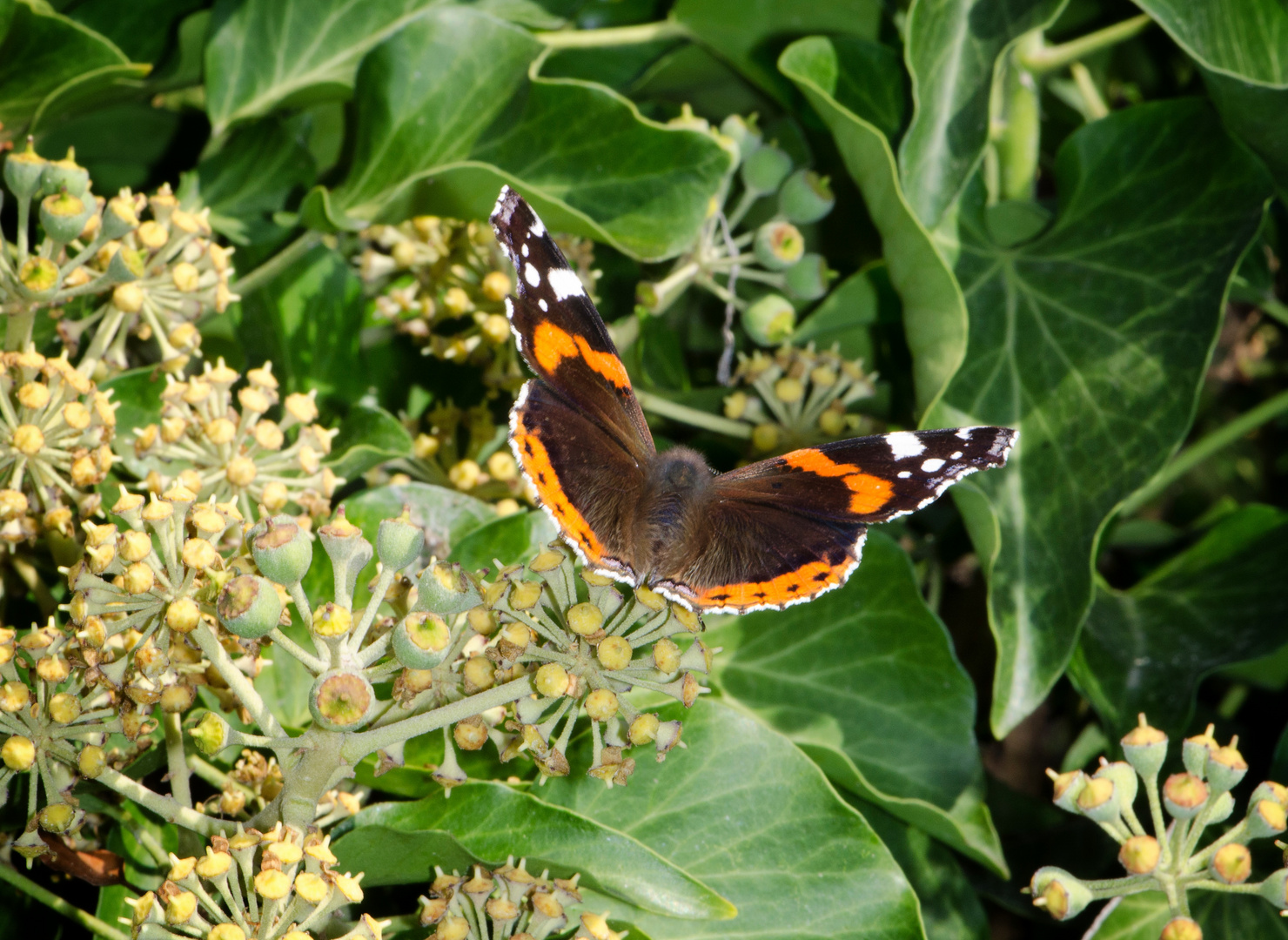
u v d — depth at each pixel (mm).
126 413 588
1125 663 616
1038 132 646
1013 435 578
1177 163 616
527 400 575
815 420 621
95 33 602
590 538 564
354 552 552
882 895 577
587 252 618
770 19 622
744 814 580
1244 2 612
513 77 606
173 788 559
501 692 554
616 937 558
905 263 604
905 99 619
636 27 630
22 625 587
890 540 610
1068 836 620
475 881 559
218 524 557
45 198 571
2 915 577
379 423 604
